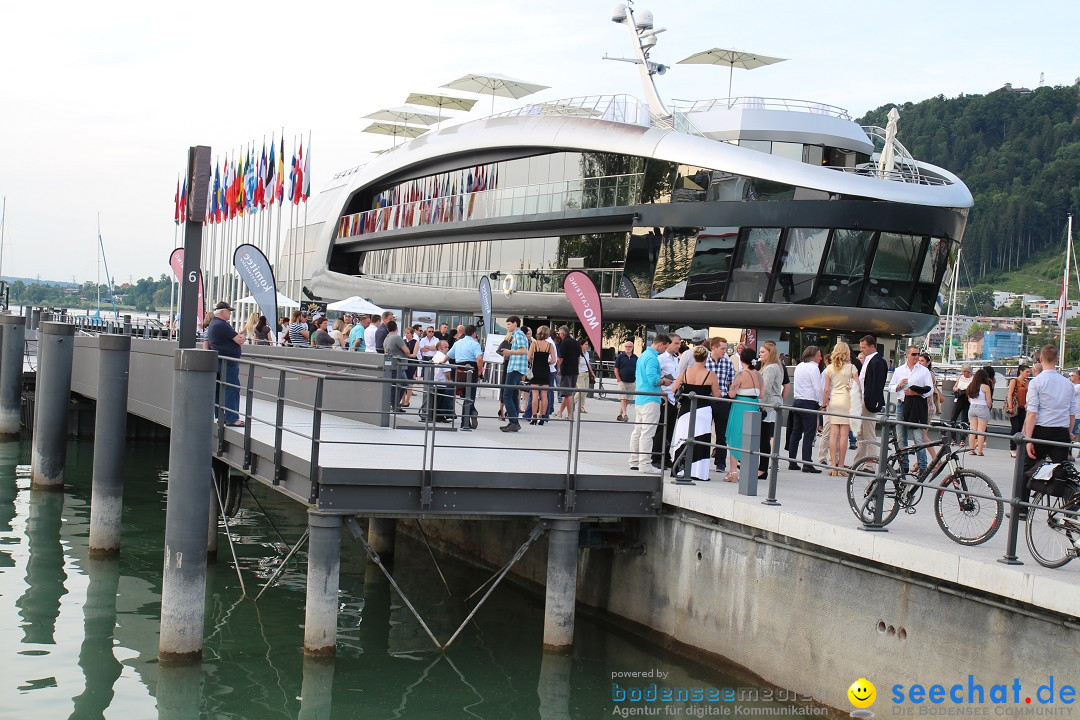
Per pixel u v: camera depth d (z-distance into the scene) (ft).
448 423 58.34
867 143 121.29
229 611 43.29
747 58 134.92
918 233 107.14
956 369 166.61
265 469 40.47
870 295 109.19
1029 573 25.13
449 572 51.03
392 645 39.34
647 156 118.21
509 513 36.65
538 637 40.52
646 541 39.63
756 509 33.91
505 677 35.99
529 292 136.87
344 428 51.08
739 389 42.04
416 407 65.67
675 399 42.04
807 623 31.91
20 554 51.88
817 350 51.26
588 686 35.01
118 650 38.09
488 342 78.74
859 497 35.24
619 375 68.80
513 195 139.64
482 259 149.18
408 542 58.34
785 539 33.01
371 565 51.78
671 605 38.06
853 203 105.29
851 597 30.45
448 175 158.61
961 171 650.84
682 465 41.32
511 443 49.85
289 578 49.11
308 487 35.68
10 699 32.99
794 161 108.58
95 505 52.08
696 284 114.83
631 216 121.70
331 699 33.76
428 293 158.81
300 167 134.10
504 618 42.96
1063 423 31.65
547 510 37.22
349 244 191.42
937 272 112.68
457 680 35.73
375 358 53.78
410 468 35.73
